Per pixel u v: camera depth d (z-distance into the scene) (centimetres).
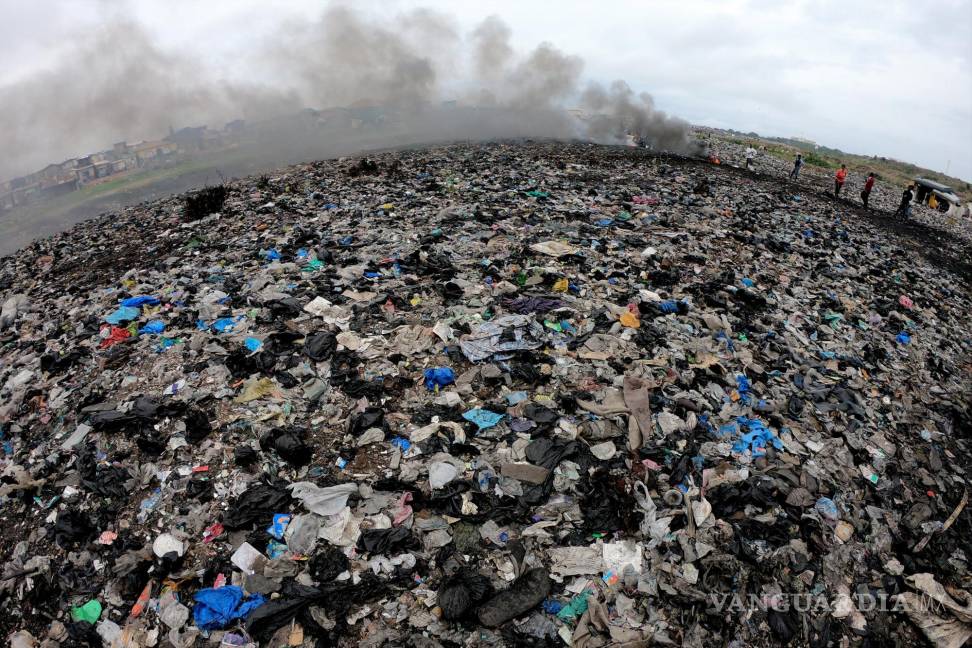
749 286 1303
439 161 2678
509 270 1188
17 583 570
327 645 495
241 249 1438
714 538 610
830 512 687
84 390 821
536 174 2311
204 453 683
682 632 525
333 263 1242
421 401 774
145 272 1334
